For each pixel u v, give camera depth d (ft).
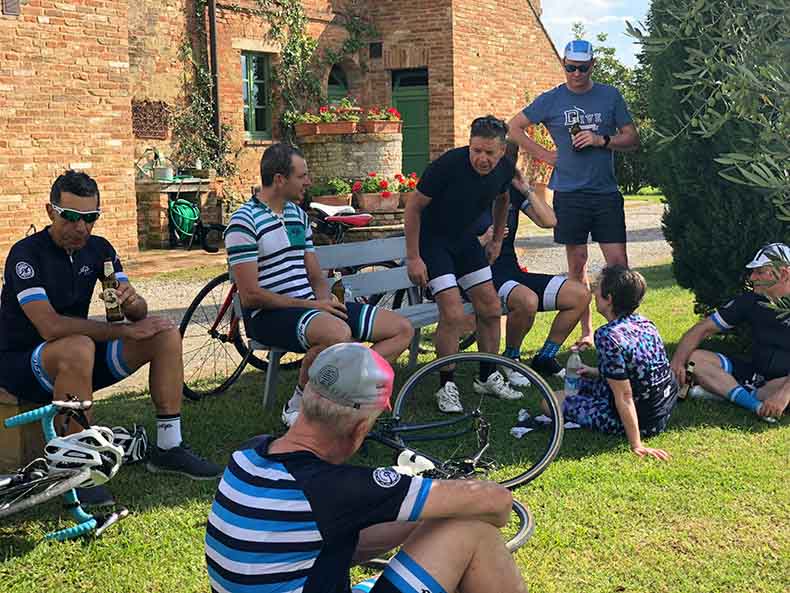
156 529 13.29
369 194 50.62
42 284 14.33
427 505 7.70
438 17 59.36
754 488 14.61
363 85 62.08
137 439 15.31
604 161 22.97
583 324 24.29
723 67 8.47
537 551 12.50
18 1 39.22
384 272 22.13
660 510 13.82
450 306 18.49
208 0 51.90
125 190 44.29
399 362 23.20
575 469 15.40
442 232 18.74
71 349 13.97
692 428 17.58
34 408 14.73
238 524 7.43
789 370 18.58
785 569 12.00
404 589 7.98
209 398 20.10
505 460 15.98
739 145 20.68
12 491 12.06
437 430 17.52
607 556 12.36
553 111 23.29
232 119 54.19
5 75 39.09
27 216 40.34
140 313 15.56
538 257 43.47
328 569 7.52
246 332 17.99
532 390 20.48
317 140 54.08
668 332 25.77
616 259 23.43
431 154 60.75
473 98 61.62
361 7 61.31
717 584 11.63
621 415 16.34
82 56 41.91
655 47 9.42
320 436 7.73
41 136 40.60
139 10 48.93
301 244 17.70
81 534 12.97
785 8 8.00
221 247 48.16
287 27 56.85
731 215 21.95
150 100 49.83
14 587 11.66
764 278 17.54
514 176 20.89
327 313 16.55
